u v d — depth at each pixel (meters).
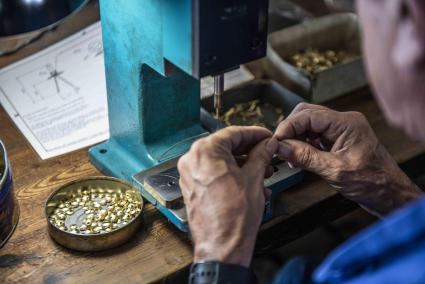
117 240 1.16
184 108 1.32
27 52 1.68
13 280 1.11
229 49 0.99
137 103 1.25
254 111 1.52
